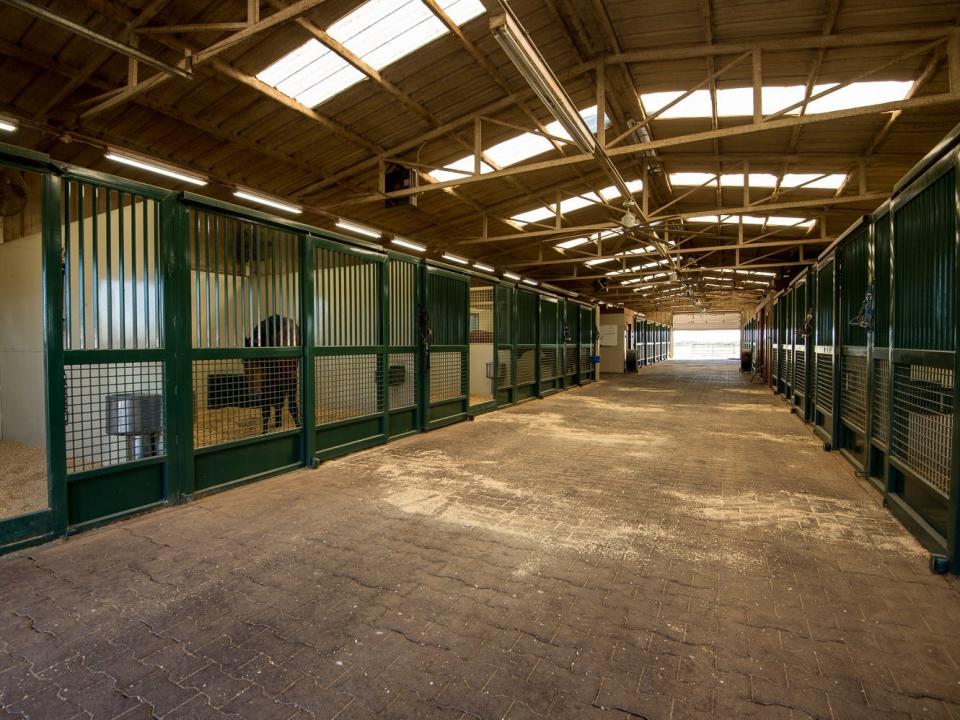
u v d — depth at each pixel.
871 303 3.86
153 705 1.54
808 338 6.79
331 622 2.00
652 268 16.89
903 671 1.70
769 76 5.98
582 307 13.98
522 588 2.28
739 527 3.03
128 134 6.26
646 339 24.86
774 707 1.53
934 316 2.70
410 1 4.78
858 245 4.44
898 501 3.17
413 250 12.22
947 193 2.55
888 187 8.61
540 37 5.61
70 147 6.34
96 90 5.49
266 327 4.22
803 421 7.02
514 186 9.45
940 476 2.64
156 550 2.69
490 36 5.50
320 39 4.96
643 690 1.60
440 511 3.31
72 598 2.18
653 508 3.38
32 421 5.18
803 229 12.08
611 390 12.11
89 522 2.95
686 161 8.41
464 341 7.30
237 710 1.52
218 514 3.25
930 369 2.78
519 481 4.04
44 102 5.46
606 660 1.76
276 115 6.34
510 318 9.05
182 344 3.43
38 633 1.92
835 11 4.82
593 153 5.27
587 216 11.66
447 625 1.98
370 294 5.44
